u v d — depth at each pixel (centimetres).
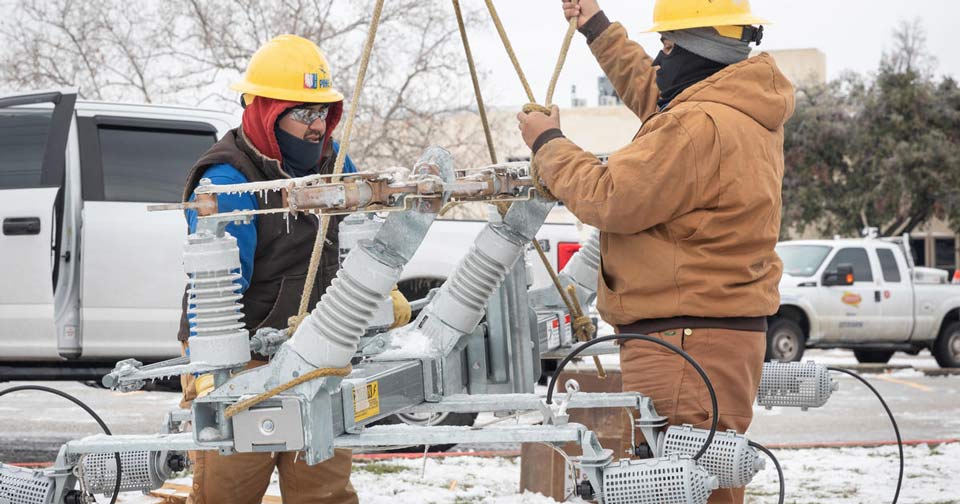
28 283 745
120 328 748
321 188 268
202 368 284
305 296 304
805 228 3703
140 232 752
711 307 333
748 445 313
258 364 350
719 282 331
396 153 2159
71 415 953
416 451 747
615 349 404
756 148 331
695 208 329
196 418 285
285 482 388
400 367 333
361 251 281
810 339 1498
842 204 3312
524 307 385
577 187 324
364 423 309
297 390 280
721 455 310
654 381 340
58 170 747
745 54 348
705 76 347
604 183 319
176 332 755
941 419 1021
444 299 356
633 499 285
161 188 766
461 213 1984
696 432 316
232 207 355
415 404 340
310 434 279
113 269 746
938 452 749
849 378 1428
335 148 426
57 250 739
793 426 968
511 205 354
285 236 374
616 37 427
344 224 359
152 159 770
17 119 764
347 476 394
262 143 368
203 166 362
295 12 2114
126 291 748
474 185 320
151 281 751
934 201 3291
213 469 361
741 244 332
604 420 533
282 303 377
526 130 340
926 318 1546
